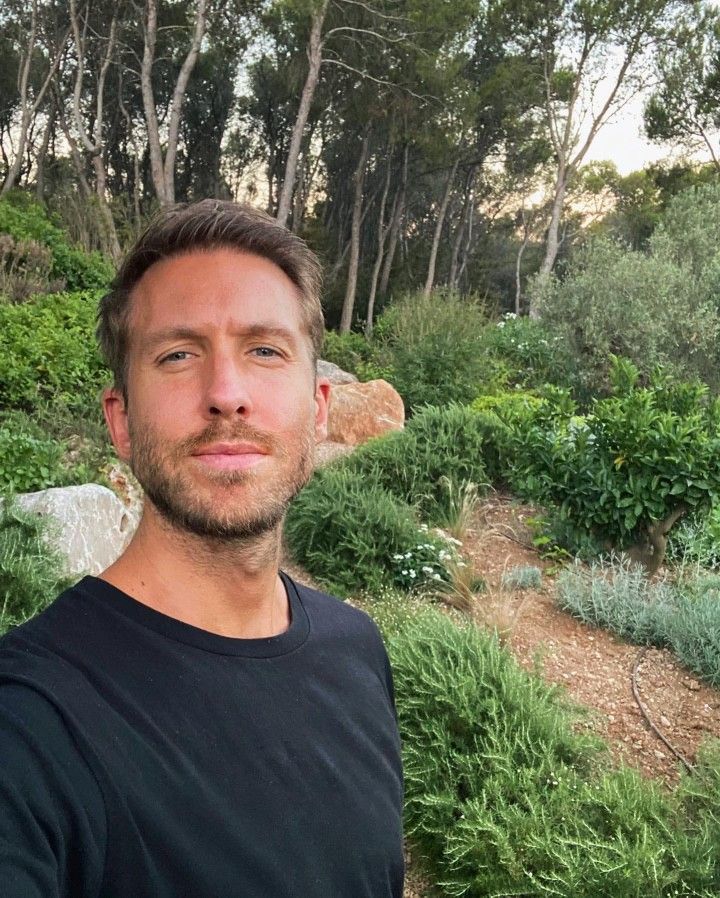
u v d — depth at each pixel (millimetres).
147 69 18250
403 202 28906
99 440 6754
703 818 2789
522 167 32000
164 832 731
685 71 26547
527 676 3689
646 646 4699
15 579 3043
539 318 13211
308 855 820
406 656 3521
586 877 2475
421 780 2992
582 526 5703
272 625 994
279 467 909
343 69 23078
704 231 12438
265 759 835
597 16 24953
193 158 33719
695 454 5105
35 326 9391
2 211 15547
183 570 904
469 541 6426
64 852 676
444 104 22828
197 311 901
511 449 7449
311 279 1001
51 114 28359
